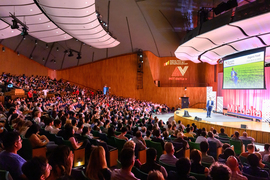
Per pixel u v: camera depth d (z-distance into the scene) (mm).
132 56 27750
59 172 2221
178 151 5309
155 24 21047
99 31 17891
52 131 5695
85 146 4848
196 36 12367
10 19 13109
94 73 28562
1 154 2617
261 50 13688
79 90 25828
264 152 5324
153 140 5777
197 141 6277
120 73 28016
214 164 2164
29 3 11602
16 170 2564
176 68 27906
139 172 3016
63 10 12461
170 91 26344
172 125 8680
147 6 17766
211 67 26031
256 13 8734
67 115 8180
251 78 14422
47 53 25484
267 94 16578
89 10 12984
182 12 17125
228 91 21828
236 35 11391
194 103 25391
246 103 18859
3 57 20922
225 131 11391
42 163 1786
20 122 5246
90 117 9750
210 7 14930
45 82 23719
